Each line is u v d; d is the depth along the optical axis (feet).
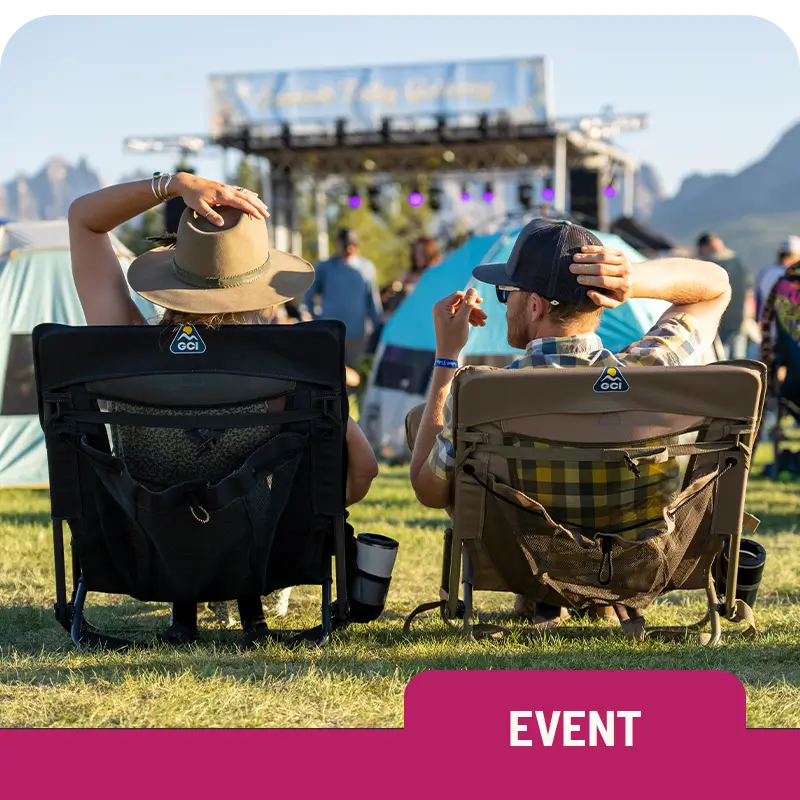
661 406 9.05
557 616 11.26
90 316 10.13
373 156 69.67
